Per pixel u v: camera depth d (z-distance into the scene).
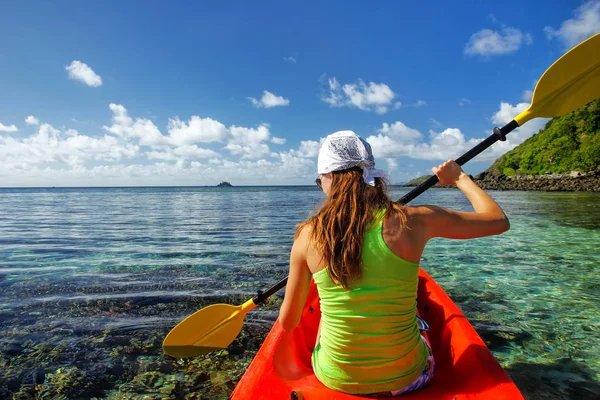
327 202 1.42
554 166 47.47
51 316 3.62
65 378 2.57
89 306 3.89
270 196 42.19
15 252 6.93
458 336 1.97
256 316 3.62
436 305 2.48
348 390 1.46
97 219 13.98
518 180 46.44
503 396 1.41
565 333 3.21
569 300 4.02
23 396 2.38
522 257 6.20
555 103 2.16
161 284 4.68
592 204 18.12
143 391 2.43
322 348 1.53
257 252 6.84
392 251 1.31
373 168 1.50
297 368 1.96
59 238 8.73
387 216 1.33
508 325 3.37
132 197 41.94
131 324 3.44
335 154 1.44
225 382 2.53
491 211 1.44
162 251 6.96
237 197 39.59
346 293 1.35
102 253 6.79
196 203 26.97
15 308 3.83
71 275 5.13
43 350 2.95
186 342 2.70
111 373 2.64
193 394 2.40
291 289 1.50
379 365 1.39
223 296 4.21
